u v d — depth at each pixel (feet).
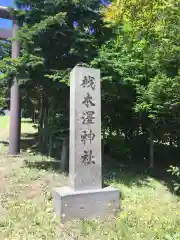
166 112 23.91
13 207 17.85
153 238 15.57
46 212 17.66
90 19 24.36
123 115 32.17
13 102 34.55
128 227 16.75
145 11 35.81
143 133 33.99
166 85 21.67
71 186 18.58
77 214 17.33
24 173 24.21
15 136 34.40
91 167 18.71
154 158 34.86
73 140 18.67
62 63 26.05
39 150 36.73
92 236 15.56
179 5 21.31
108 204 18.26
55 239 15.01
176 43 20.99
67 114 25.40
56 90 26.45
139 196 21.57
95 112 19.39
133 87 27.09
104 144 34.53
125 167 30.07
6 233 15.15
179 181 26.05
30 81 25.13
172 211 19.70
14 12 25.88
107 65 23.52
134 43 30.09
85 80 19.35
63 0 23.21
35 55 24.38
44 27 22.72
